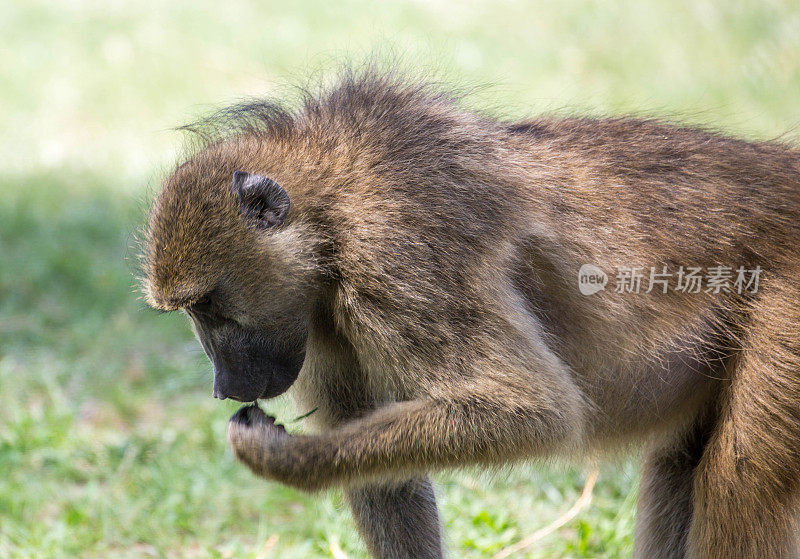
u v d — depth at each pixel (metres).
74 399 12.62
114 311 15.02
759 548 7.48
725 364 7.80
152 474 10.64
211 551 9.23
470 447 6.72
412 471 6.83
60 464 10.91
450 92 7.85
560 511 10.00
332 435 6.84
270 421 6.96
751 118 19.44
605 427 8.06
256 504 10.20
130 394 12.66
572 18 26.14
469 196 7.01
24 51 28.78
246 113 7.84
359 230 6.87
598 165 7.69
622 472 9.42
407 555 7.89
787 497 7.45
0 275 15.95
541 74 23.42
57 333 14.43
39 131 24.20
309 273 6.96
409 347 6.78
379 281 6.79
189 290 6.85
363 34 27.22
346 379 7.64
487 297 6.84
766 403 7.39
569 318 7.53
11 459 10.93
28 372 13.16
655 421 8.12
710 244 7.58
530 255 7.31
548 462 8.33
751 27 23.75
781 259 7.55
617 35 24.80
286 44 27.28
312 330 7.33
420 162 7.04
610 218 7.54
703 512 7.64
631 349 7.66
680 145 7.91
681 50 23.44
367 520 7.89
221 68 26.81
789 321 7.41
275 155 7.23
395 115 7.30
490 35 26.08
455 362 6.77
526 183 7.39
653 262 7.53
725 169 7.79
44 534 9.58
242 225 6.86
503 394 6.73
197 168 7.13
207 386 12.81
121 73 27.03
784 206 7.69
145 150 22.81
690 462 8.30
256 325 6.97
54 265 16.22
